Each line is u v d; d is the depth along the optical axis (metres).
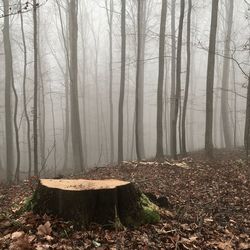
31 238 5.29
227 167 13.92
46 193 6.07
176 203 8.88
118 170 13.97
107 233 5.72
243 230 7.41
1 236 5.52
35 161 16.48
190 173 12.82
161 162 15.22
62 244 5.30
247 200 9.89
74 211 5.84
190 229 6.62
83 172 15.66
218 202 9.50
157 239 5.89
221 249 6.11
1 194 11.09
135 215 6.25
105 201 5.94
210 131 17.08
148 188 10.56
